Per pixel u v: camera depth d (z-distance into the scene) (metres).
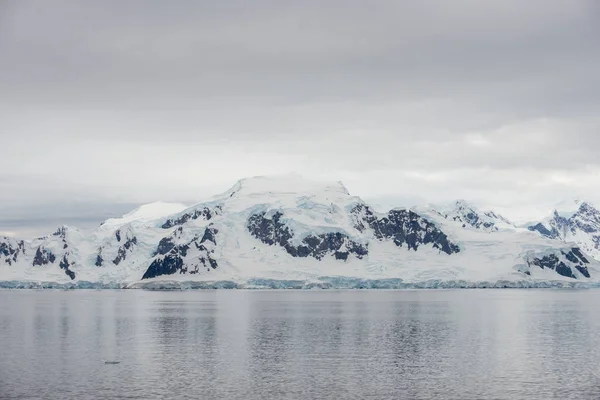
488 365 170.50
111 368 167.12
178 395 140.12
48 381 152.50
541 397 138.12
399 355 185.75
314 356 184.12
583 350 194.00
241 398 138.12
